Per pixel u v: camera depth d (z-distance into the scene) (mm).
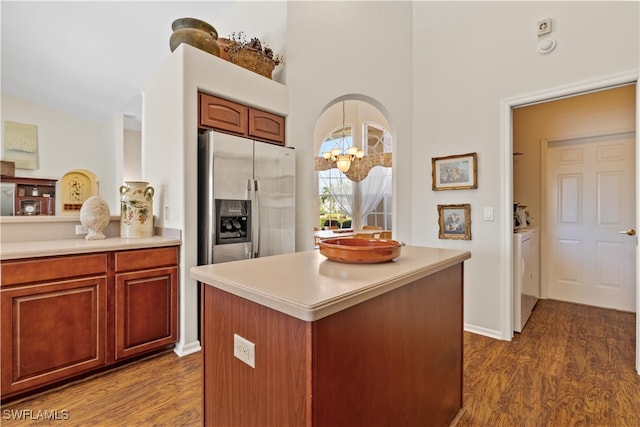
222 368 1168
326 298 888
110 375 2043
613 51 2182
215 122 2506
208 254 2393
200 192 2492
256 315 1025
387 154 6051
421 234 3137
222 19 3678
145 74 4883
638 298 2104
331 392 926
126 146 7059
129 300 2125
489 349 2475
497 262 2682
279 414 956
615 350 2436
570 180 3650
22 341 1732
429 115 3096
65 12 3732
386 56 3191
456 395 1683
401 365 1243
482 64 2766
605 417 1678
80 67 4934
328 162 6531
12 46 4523
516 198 3938
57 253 1826
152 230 2559
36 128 6312
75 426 1584
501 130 2654
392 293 1183
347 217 6562
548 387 1957
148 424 1607
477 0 2809
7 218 2152
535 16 2502
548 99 2463
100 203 2320
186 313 2355
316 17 3098
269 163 2695
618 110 3309
